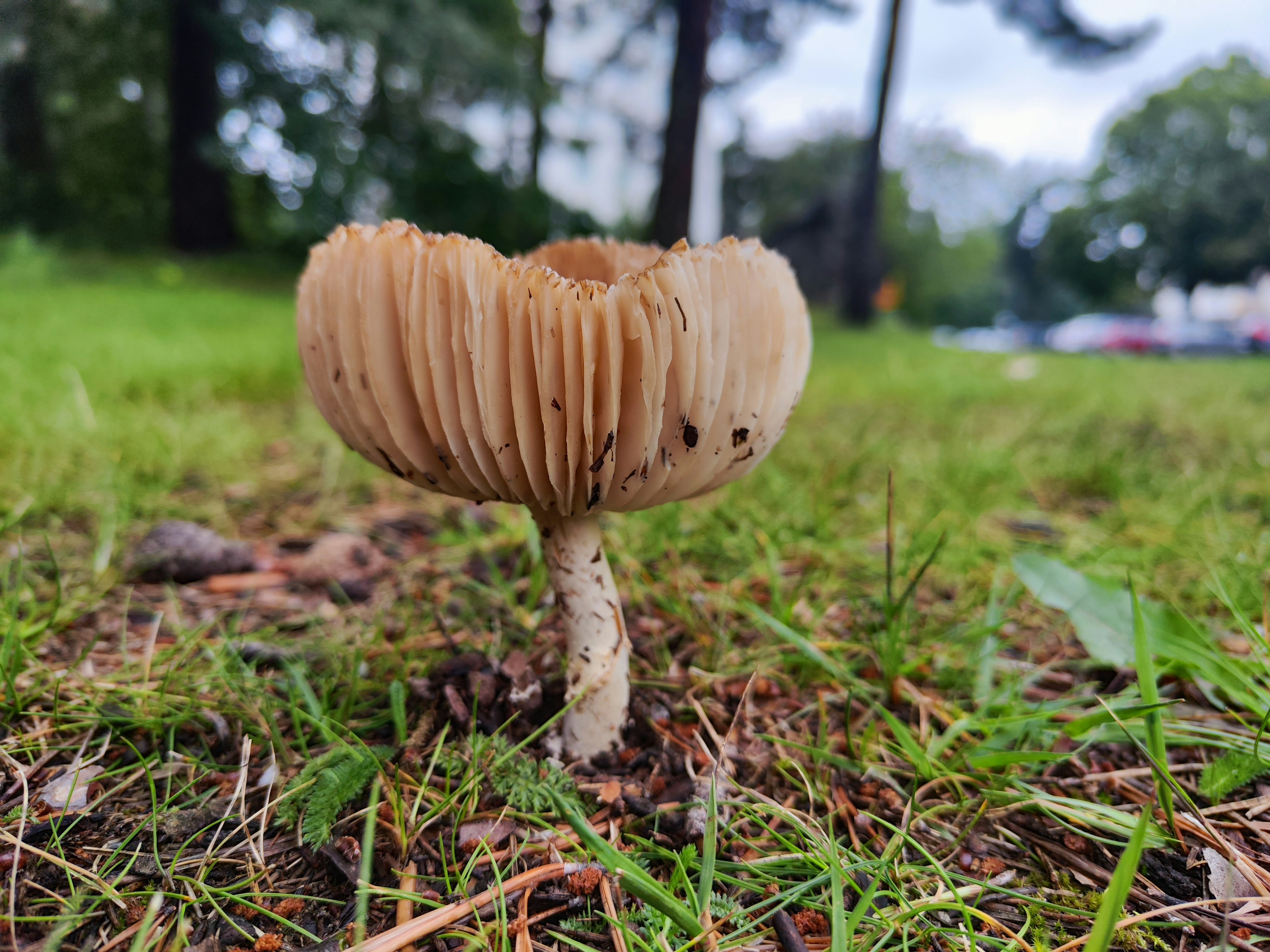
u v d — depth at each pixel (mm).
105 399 348
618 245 163
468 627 190
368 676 168
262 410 417
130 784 135
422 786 131
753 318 122
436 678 162
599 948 111
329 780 128
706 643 181
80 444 284
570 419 115
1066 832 132
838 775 143
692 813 128
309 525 257
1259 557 212
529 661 173
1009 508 279
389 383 119
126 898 114
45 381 350
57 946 105
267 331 614
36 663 159
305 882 119
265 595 207
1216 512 242
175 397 386
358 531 252
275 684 160
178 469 286
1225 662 151
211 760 142
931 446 370
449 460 125
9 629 159
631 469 124
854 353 972
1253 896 119
